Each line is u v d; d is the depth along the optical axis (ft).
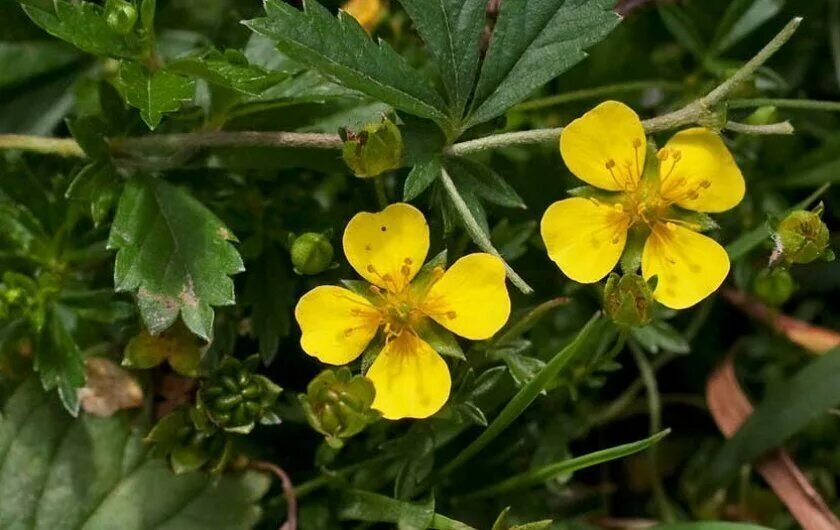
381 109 0.30
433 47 0.28
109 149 0.30
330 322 0.28
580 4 0.28
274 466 0.31
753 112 0.31
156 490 0.30
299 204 0.31
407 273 0.28
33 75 0.33
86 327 0.31
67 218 0.30
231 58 0.28
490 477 0.32
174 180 0.30
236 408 0.28
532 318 0.29
